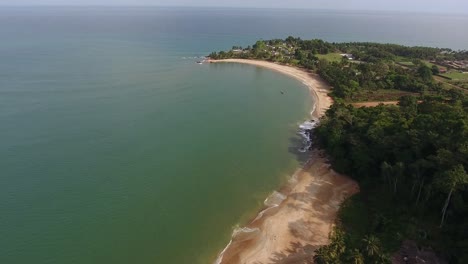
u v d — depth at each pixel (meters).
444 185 64.69
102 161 99.25
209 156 106.56
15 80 171.75
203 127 128.38
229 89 181.50
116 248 68.88
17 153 100.25
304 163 103.69
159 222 76.62
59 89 160.75
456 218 67.81
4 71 188.12
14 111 130.88
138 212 79.38
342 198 85.00
